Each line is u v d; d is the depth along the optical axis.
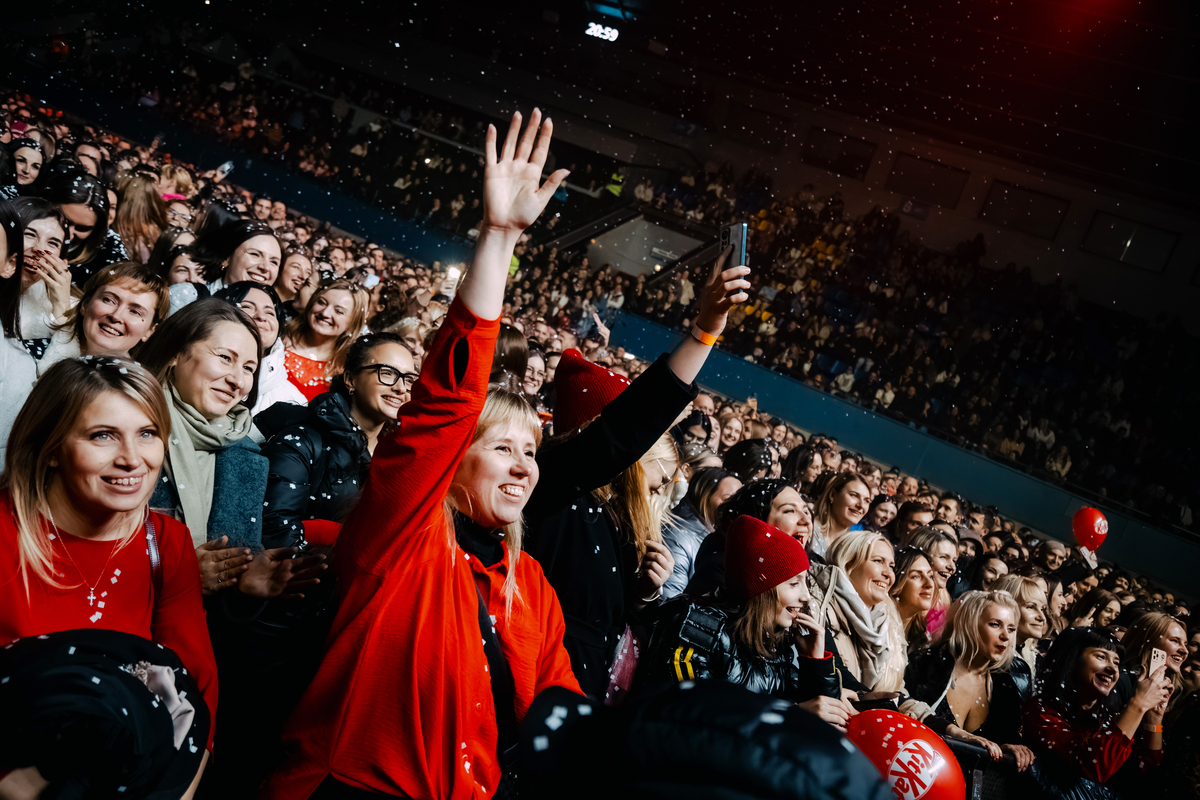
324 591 1.51
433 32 24.92
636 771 0.53
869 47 20.61
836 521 4.66
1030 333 18.02
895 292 18.91
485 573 1.60
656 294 18.62
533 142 1.38
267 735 1.49
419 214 21.31
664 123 23.56
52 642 1.01
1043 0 17.25
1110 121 18.88
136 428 1.48
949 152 21.00
